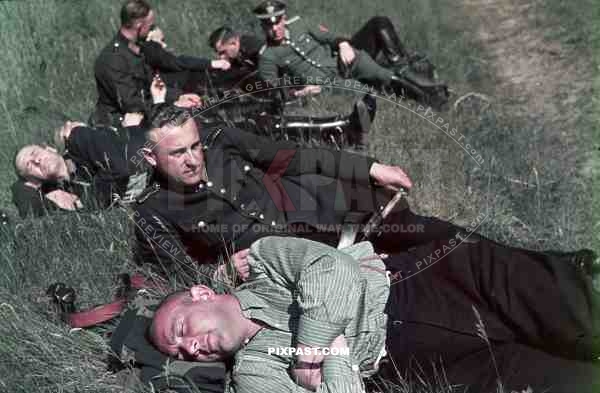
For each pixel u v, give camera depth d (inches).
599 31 280.5
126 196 172.6
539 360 125.2
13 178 205.3
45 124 226.4
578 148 207.9
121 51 219.9
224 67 234.5
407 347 130.8
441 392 124.9
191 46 282.5
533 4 322.0
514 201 181.6
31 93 245.4
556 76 257.4
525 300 130.3
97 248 163.5
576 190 185.2
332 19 305.0
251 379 123.1
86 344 140.2
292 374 123.1
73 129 188.5
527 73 263.6
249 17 306.3
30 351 140.6
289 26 234.5
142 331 131.3
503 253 135.6
